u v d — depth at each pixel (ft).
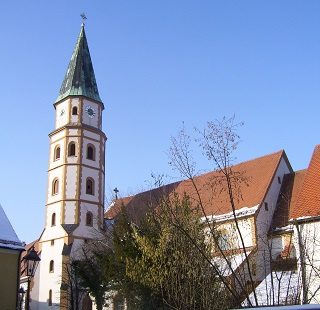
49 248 155.84
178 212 62.28
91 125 169.89
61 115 170.81
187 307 51.52
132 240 73.41
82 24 188.65
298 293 46.09
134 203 134.00
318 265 62.34
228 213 109.09
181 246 56.59
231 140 78.23
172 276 55.31
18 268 79.20
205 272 51.24
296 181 114.83
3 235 79.56
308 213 75.72
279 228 102.37
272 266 50.98
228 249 58.59
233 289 46.06
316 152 93.71
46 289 151.94
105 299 91.61
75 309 135.44
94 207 159.74
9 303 76.28
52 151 167.73
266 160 124.47
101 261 79.66
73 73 176.04
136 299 69.31
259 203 106.83
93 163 164.76
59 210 157.07
